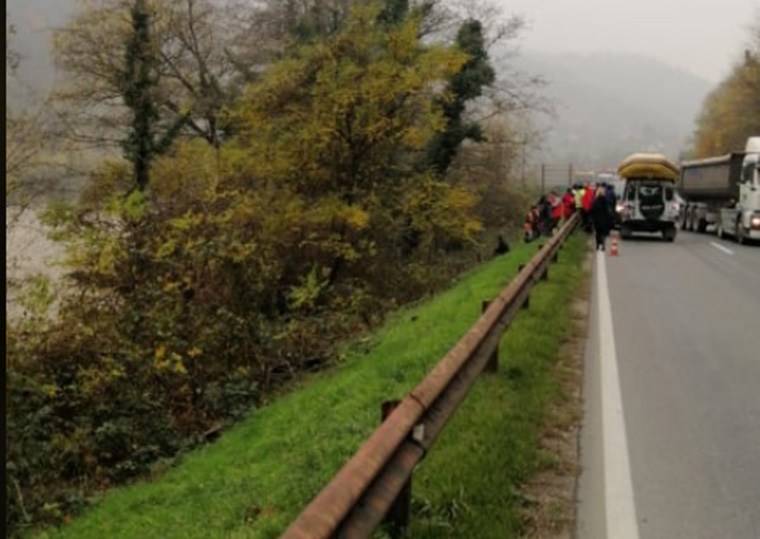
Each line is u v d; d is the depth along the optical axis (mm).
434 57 27266
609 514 5723
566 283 16969
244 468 8320
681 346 11750
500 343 9844
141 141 32219
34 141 24984
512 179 48750
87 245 17344
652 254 27797
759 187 32969
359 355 14805
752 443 7383
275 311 21750
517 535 5266
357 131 26859
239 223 22734
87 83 34031
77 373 15227
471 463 5980
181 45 37781
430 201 28859
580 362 10172
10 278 17344
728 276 21297
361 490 3920
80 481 12539
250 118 27016
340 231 26891
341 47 27094
